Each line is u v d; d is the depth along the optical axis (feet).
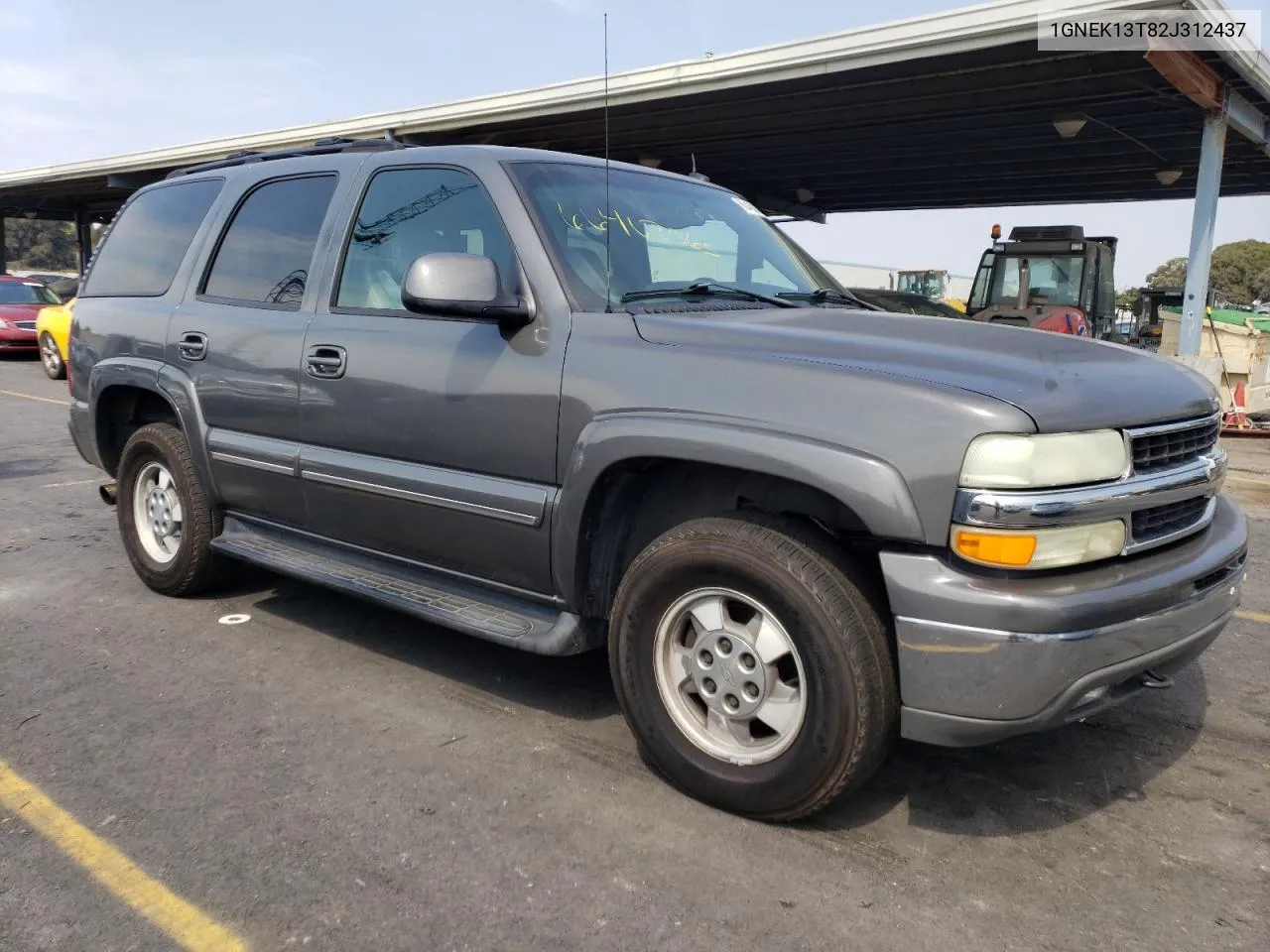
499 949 7.73
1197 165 61.77
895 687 8.72
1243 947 7.84
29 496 24.57
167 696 12.43
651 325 10.17
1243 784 10.52
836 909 8.23
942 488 8.08
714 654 9.58
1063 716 8.32
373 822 9.50
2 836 9.26
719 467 9.77
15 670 13.25
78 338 17.60
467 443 11.11
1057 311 45.21
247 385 13.85
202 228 15.61
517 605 11.42
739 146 60.34
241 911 8.17
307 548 14.06
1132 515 8.67
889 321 10.72
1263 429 41.78
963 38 37.96
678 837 9.28
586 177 12.23
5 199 111.24
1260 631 15.42
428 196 12.21
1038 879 8.74
